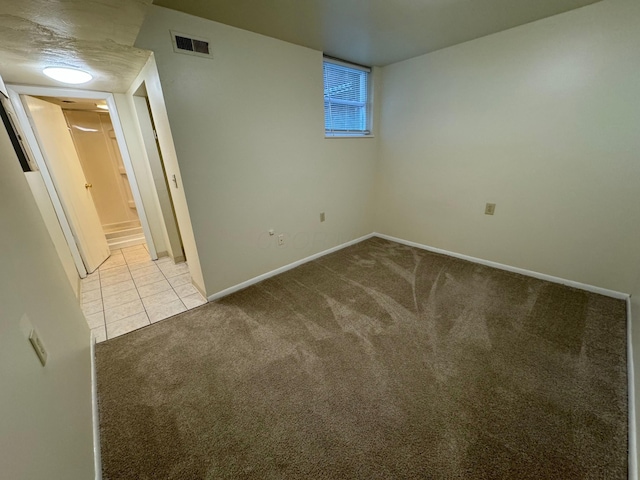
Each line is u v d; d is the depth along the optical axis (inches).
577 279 88.7
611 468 40.5
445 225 119.3
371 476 40.6
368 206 142.5
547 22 76.9
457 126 104.2
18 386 27.9
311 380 58.0
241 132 84.9
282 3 63.2
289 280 103.0
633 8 65.5
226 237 89.8
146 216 123.9
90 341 68.8
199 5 63.2
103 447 45.8
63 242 97.3
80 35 55.2
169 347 69.4
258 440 46.3
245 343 69.9
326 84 109.8
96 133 155.9
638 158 71.9
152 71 69.1
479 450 43.6
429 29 81.9
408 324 74.8
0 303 29.1
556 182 86.1
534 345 65.2
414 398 53.0
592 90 74.7
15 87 88.0
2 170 44.6
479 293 88.5
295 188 106.2
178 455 44.3
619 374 56.2
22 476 24.3
